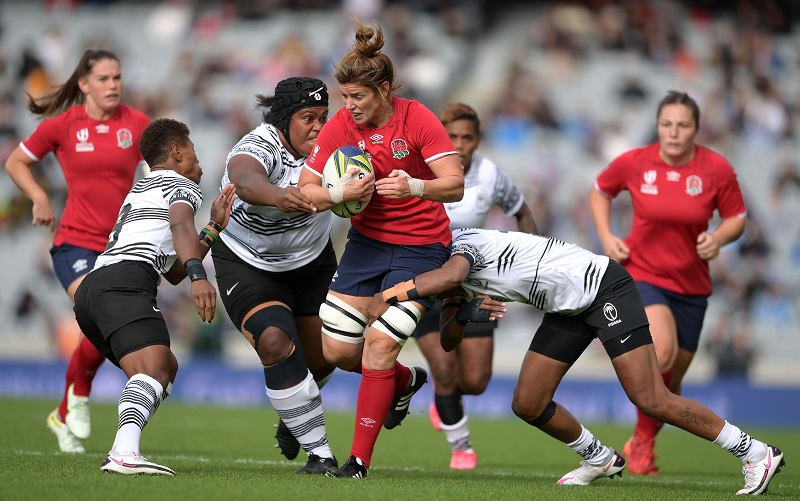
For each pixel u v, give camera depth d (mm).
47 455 24984
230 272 22656
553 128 74000
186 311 61719
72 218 29047
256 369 57000
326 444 21828
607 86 76500
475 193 29562
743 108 73062
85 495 16438
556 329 21891
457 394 28969
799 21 79312
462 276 20438
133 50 83500
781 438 42375
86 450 28016
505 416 54125
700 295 28875
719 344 56188
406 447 35281
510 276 21188
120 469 19000
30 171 29391
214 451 30047
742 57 76750
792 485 24422
